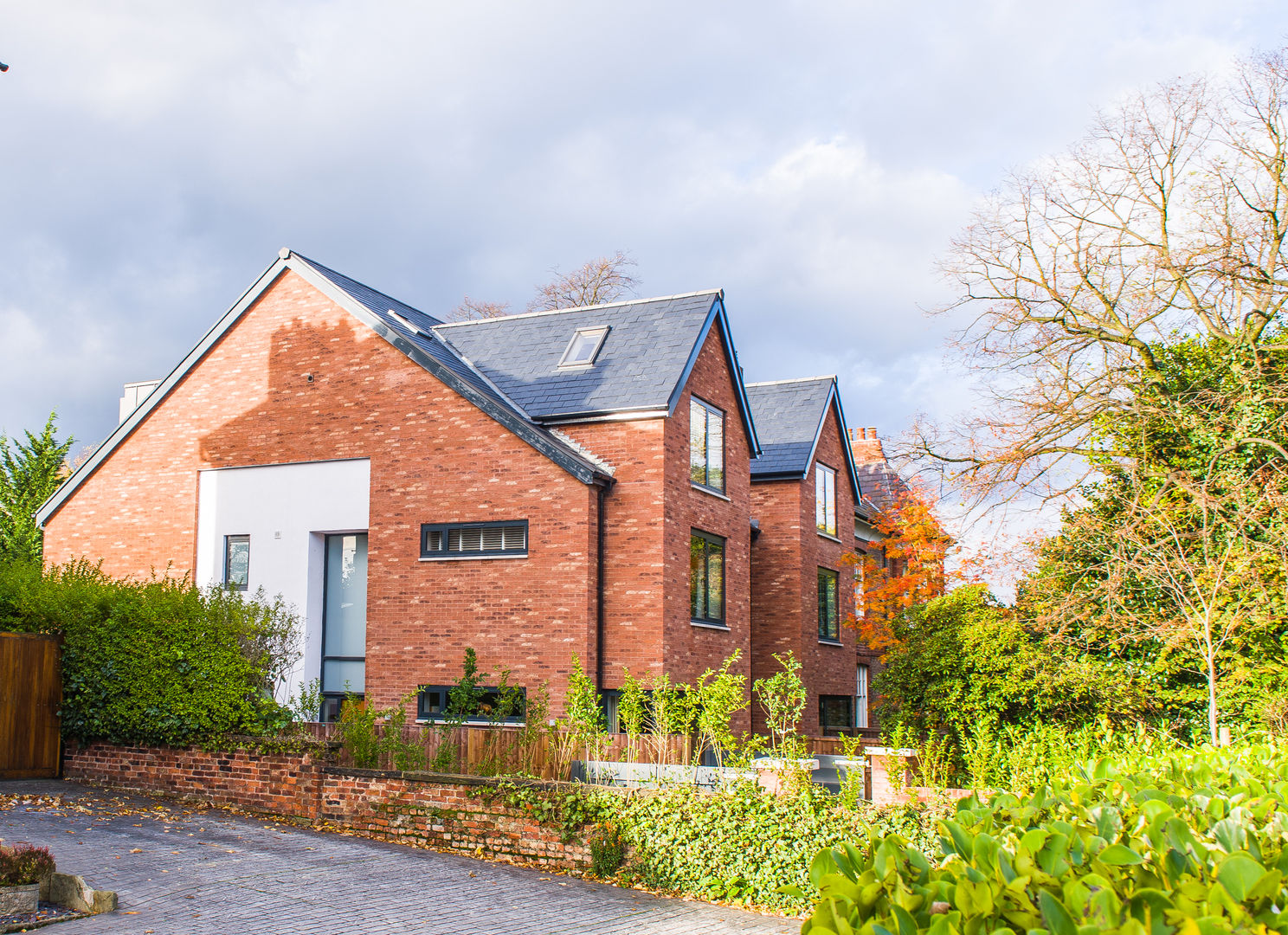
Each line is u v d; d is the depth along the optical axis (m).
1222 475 16.02
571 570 19.97
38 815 12.70
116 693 15.34
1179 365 18.78
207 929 8.75
